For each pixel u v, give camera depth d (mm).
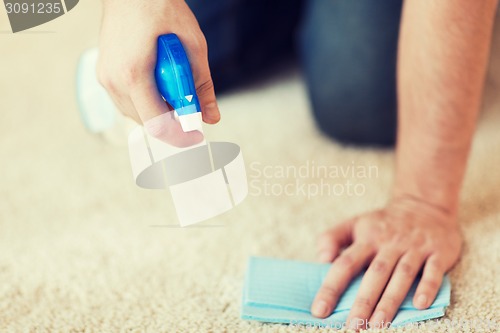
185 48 791
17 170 1118
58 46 1422
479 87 912
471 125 924
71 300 905
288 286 886
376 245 911
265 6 1238
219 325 865
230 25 1192
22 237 997
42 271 943
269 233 991
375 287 867
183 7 799
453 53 886
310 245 973
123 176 1103
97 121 1145
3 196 1067
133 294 911
